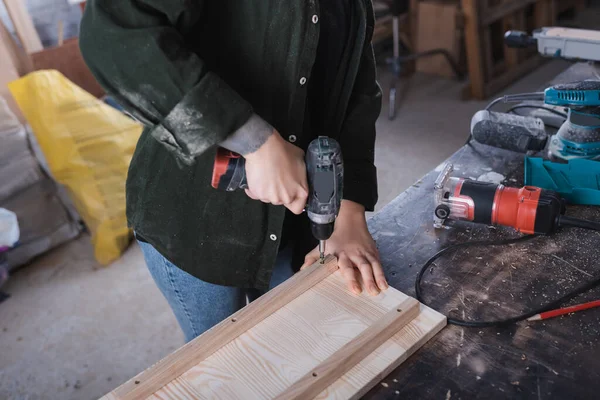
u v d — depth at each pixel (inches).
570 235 44.4
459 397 32.5
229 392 34.0
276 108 39.3
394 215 48.7
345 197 45.6
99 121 94.3
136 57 30.4
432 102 141.4
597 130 51.1
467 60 145.6
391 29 145.3
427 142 125.4
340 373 34.3
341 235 44.1
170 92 31.0
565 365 33.8
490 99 140.9
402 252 44.4
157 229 42.8
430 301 39.5
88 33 31.0
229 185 35.8
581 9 180.9
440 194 45.8
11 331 87.7
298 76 37.3
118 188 96.8
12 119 92.0
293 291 40.2
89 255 102.2
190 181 40.7
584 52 57.7
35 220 98.7
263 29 36.1
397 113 137.9
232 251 43.3
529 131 54.9
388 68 157.9
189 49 31.9
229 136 32.1
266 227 42.2
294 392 32.8
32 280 97.5
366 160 47.0
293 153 34.5
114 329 86.5
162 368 34.8
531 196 43.6
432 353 35.7
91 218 97.8
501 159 54.9
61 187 101.6
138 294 92.8
